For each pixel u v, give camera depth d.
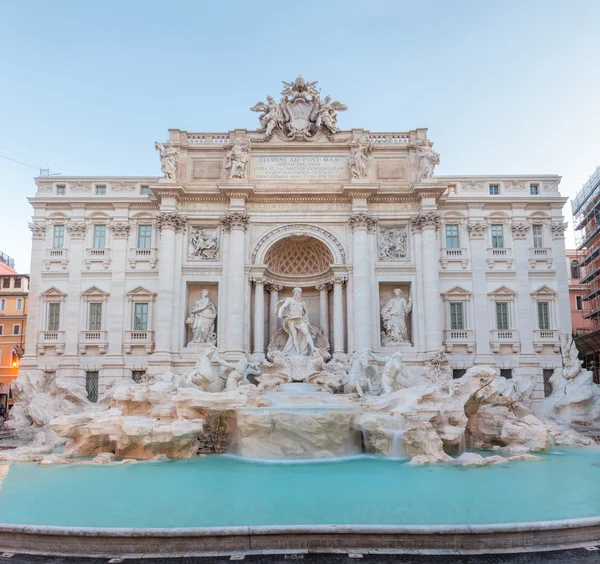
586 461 23.36
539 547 11.57
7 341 62.34
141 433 24.19
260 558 10.95
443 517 13.79
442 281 42.78
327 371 36.50
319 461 24.09
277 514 14.20
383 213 42.50
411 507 14.88
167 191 41.16
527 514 14.09
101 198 43.47
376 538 11.52
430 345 39.56
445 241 43.69
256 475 20.33
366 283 40.25
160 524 13.28
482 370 29.38
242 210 41.06
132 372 41.34
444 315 42.50
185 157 43.00
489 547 11.51
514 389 34.44
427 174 41.50
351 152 42.25
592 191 51.59
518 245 43.38
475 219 43.59
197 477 19.91
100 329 42.09
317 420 25.17
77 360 41.31
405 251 42.22
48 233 43.50
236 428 26.67
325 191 41.41
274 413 25.34
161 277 40.31
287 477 19.84
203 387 32.34
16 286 64.06
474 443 28.98
